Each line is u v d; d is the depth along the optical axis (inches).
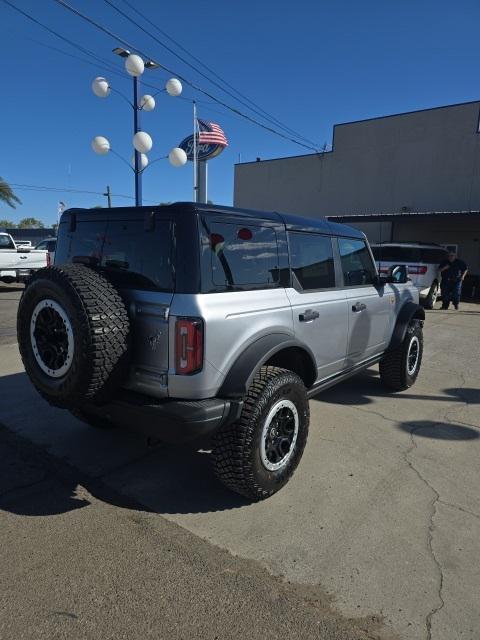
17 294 588.4
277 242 133.6
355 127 820.6
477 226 713.0
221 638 82.0
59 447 155.1
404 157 774.5
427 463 147.6
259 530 112.5
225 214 116.9
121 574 96.9
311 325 141.9
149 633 82.7
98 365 104.2
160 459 147.8
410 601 90.9
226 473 117.0
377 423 179.6
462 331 382.0
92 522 114.7
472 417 187.6
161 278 110.8
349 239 173.2
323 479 136.7
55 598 90.1
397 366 210.5
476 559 103.1
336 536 110.5
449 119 728.3
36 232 2047.2
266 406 116.5
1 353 277.0
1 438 161.0
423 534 111.6
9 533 110.0
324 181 864.3
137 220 116.9
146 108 517.3
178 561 101.1
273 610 88.2
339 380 170.2
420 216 656.4
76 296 103.2
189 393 107.3
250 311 118.0
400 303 210.1
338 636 82.8
